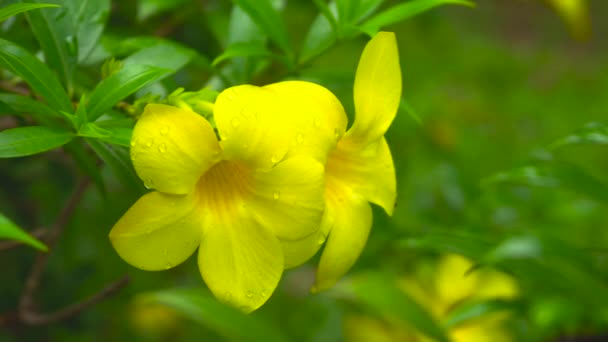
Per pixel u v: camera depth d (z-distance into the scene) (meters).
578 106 2.72
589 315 0.96
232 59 0.90
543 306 0.95
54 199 1.21
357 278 0.96
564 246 0.88
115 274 1.28
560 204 1.13
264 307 1.43
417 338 1.08
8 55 0.80
